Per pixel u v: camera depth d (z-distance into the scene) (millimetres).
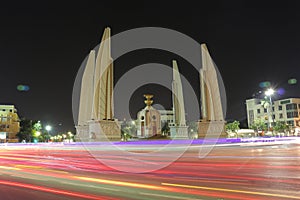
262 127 77500
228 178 9094
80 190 7758
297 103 85812
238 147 28125
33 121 89625
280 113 87812
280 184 7938
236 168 11547
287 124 79938
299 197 6434
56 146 38188
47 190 7836
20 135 85438
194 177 9531
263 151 21719
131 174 10625
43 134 98438
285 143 35625
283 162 13469
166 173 10664
